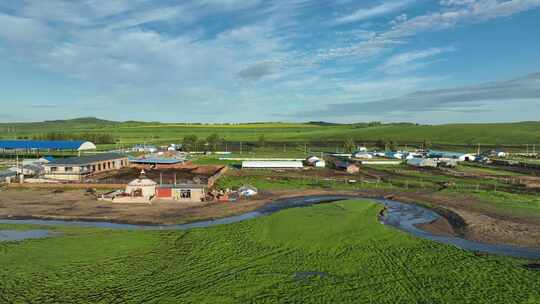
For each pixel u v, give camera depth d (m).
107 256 44.31
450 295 34.19
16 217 63.19
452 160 145.25
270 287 35.94
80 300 33.44
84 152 176.75
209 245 48.28
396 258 43.66
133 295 34.38
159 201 75.69
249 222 58.78
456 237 53.53
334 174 118.88
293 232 53.53
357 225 57.19
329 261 42.84
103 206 71.00
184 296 34.16
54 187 89.31
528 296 33.84
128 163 139.62
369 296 34.06
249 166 132.12
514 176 112.38
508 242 51.03
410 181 103.50
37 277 38.19
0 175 93.81
